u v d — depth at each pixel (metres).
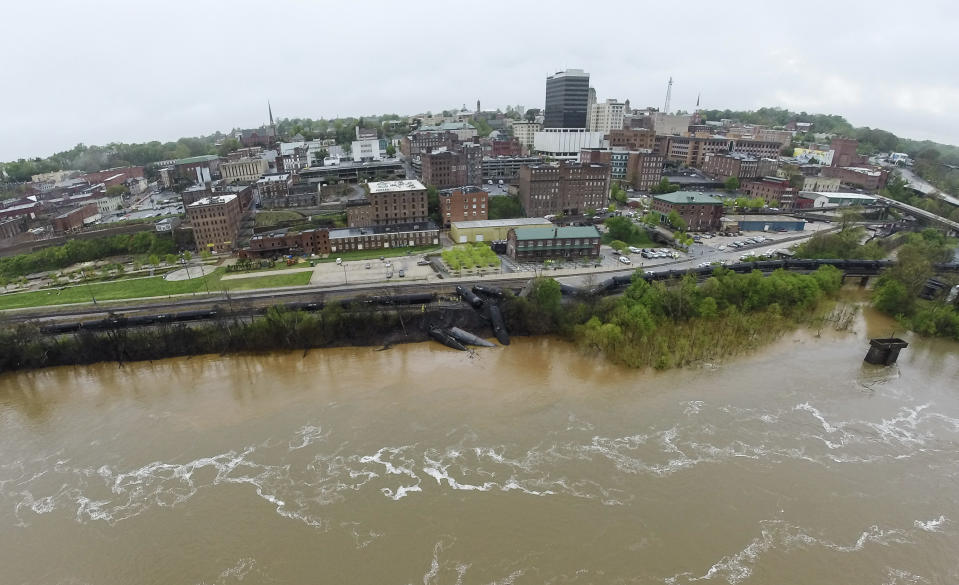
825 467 71.88
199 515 65.44
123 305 131.50
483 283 136.25
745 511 64.19
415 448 77.00
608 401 88.31
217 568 57.78
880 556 58.00
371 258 166.50
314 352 112.69
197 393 96.44
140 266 170.62
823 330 116.75
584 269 151.00
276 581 55.91
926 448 76.12
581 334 109.88
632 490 67.56
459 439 78.94
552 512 64.06
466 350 110.75
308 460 75.12
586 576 55.50
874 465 72.38
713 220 199.00
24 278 165.12
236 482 71.00
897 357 102.75
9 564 59.75
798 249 159.88
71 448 80.69
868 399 89.12
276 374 103.06
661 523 62.34
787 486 68.31
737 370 98.31
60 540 62.66
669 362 99.44
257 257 170.00
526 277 140.88
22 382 104.12
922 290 133.00
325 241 172.25
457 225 181.75
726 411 85.00
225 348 112.75
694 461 73.00
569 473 70.81
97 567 58.78
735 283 120.31
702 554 58.22
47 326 117.12
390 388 95.19
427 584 54.81
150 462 76.19
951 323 112.62
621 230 184.12
